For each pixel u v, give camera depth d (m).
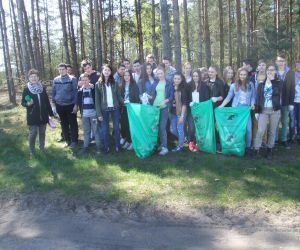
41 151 8.76
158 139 9.26
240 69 8.11
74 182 6.96
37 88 8.37
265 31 21.84
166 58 9.68
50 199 6.39
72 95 9.27
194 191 6.40
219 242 4.90
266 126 7.94
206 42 23.47
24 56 14.55
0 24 22.75
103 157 8.38
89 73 9.05
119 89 8.67
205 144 8.52
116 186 6.71
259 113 7.88
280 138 9.26
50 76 31.11
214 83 8.48
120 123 9.22
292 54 26.33
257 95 7.89
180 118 8.52
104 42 24.30
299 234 5.04
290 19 25.91
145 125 8.29
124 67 9.02
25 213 5.98
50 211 6.00
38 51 27.72
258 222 5.39
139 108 8.27
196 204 5.96
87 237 5.13
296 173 7.09
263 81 7.87
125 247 4.84
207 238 5.01
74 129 9.37
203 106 8.38
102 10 24.28
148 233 5.19
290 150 8.59
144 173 7.31
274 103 7.75
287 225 5.28
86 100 8.66
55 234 5.25
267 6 33.16
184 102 8.56
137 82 9.22
